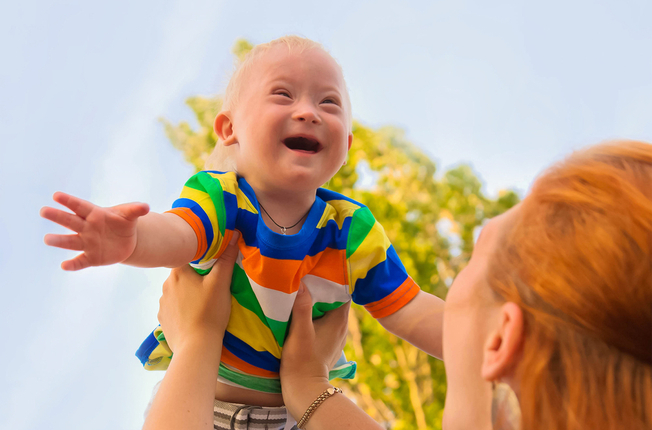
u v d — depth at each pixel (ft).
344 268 5.42
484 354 3.15
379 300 5.53
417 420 19.03
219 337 4.88
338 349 5.64
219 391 5.37
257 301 5.13
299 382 5.04
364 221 5.59
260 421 5.09
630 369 2.65
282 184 5.20
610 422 2.64
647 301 2.54
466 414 3.34
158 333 5.76
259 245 5.05
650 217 2.61
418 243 20.02
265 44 5.77
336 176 20.45
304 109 5.15
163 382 4.46
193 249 4.66
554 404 2.75
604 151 3.14
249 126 5.30
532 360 2.83
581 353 2.73
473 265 3.58
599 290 2.61
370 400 19.26
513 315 2.91
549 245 2.86
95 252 3.64
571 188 2.96
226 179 5.24
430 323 5.38
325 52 5.68
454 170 21.53
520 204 3.37
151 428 4.09
